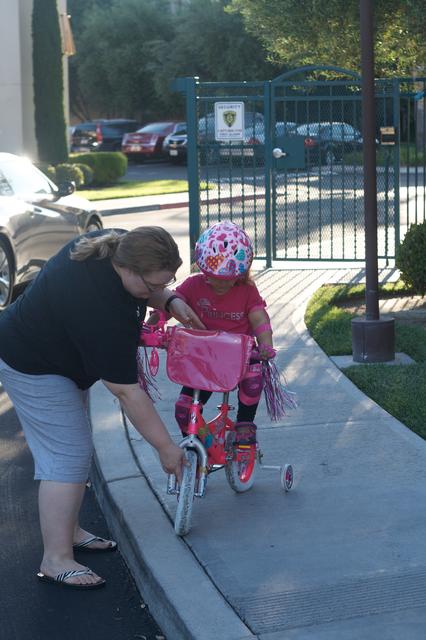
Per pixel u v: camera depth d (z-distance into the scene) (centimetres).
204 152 1234
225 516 449
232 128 1152
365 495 470
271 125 1152
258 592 374
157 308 438
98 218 1202
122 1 4753
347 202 1856
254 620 353
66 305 379
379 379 664
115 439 558
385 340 718
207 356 425
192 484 414
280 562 400
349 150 2022
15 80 2727
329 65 1138
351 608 362
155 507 459
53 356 393
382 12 927
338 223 1595
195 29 4022
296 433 564
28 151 2867
